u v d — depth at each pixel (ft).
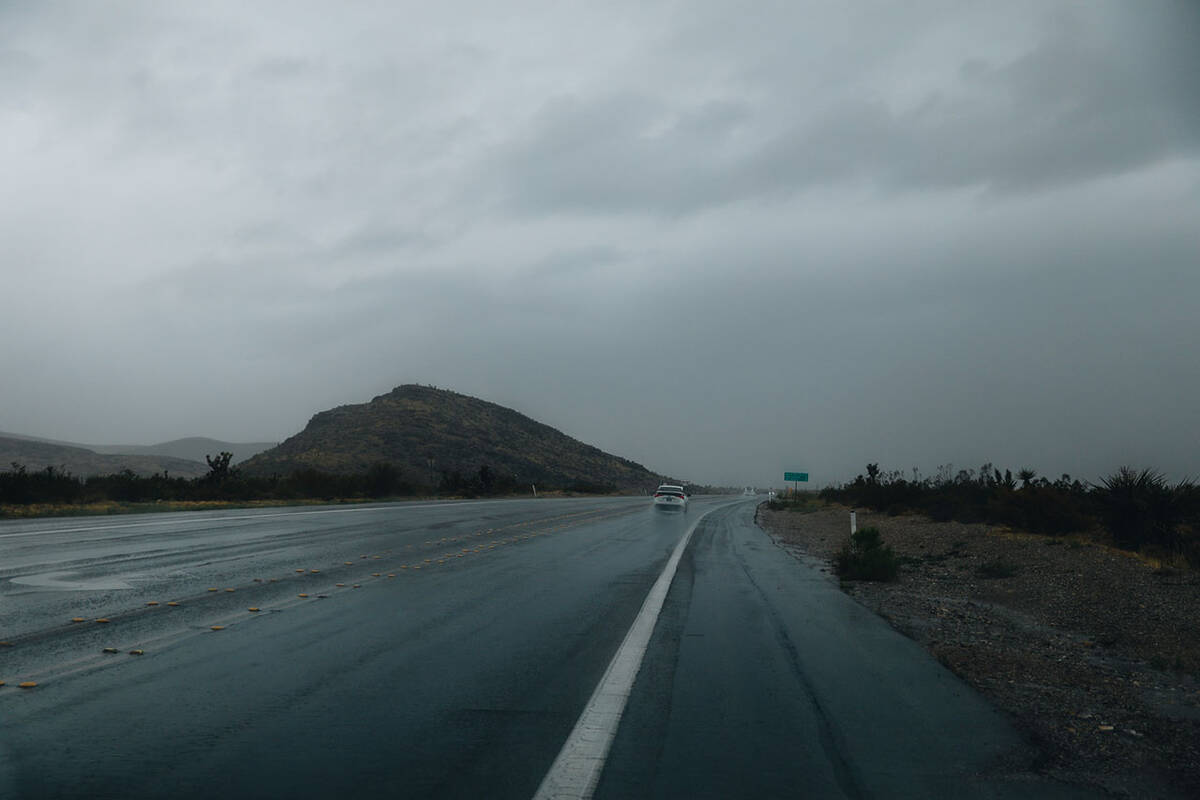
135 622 32.04
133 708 21.06
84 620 32.07
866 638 33.42
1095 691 26.17
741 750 18.94
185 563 50.47
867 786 16.92
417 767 17.38
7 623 31.17
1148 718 23.13
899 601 45.32
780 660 28.76
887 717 21.99
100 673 24.34
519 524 98.68
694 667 27.30
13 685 22.85
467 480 217.77
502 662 27.22
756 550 76.54
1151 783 17.63
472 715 21.20
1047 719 22.47
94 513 96.12
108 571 46.11
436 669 26.00
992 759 18.83
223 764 17.33
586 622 35.14
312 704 21.83
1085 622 39.17
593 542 77.71
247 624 32.24
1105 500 62.95
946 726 21.31
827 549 79.25
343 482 170.40
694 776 17.20
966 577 55.47
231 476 162.30
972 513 93.30
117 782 16.25
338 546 63.77
